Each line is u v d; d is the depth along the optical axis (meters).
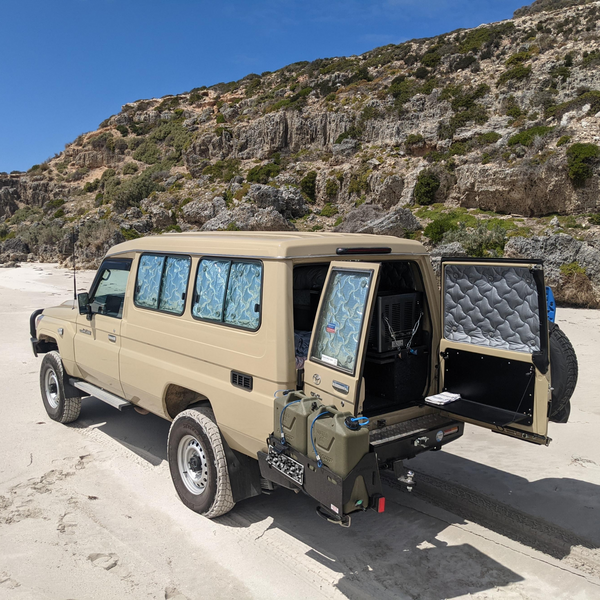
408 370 4.59
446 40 52.59
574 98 34.41
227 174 46.97
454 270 4.67
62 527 4.52
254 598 3.63
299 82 60.84
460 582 3.81
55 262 41.81
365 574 3.91
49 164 71.19
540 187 26.41
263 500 5.11
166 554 4.15
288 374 3.93
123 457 6.05
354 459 3.39
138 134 69.44
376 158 38.69
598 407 7.68
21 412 7.70
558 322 14.71
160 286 5.27
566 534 4.41
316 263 4.11
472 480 5.45
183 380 4.82
